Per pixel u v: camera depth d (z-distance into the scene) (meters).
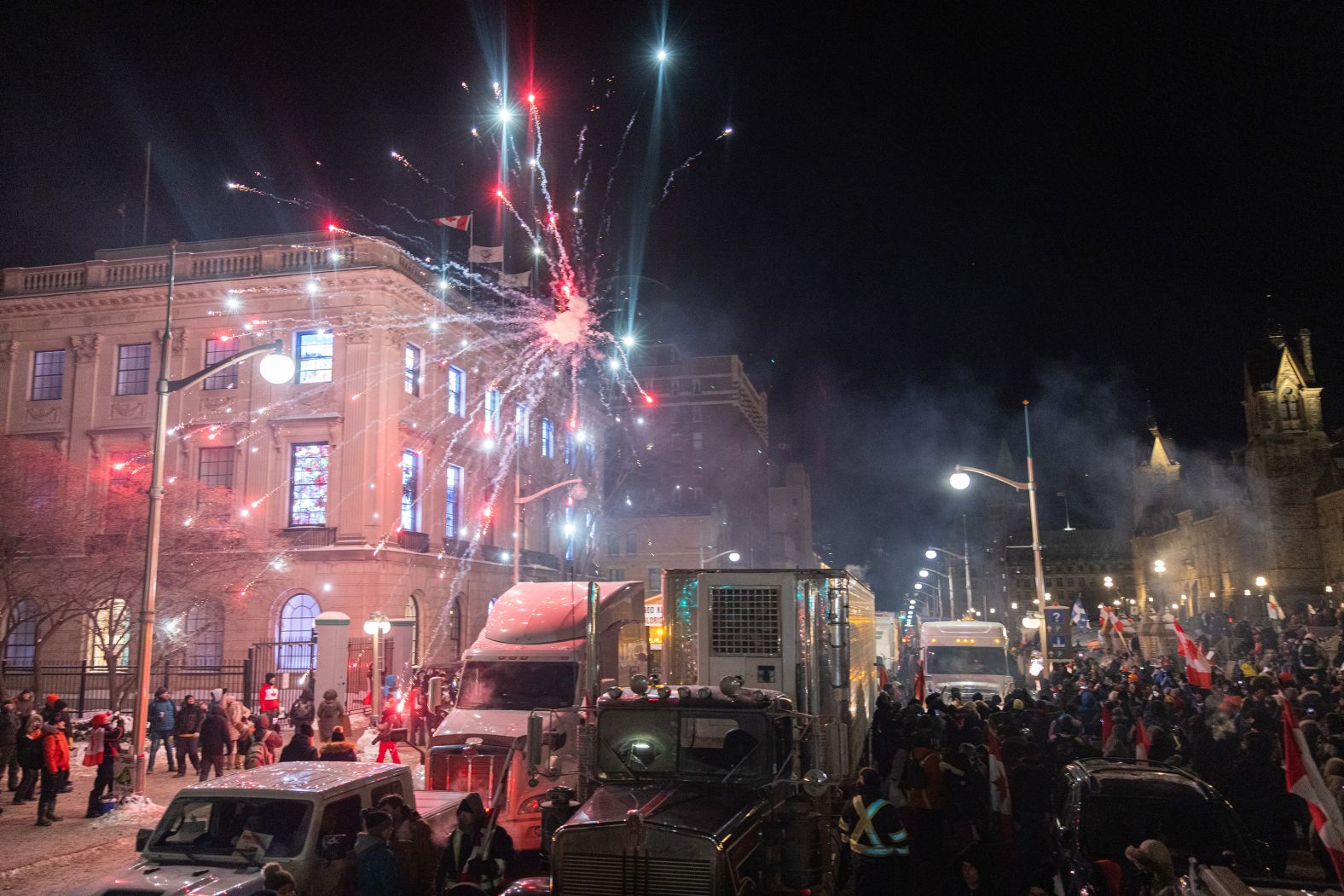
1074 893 9.06
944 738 15.00
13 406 41.59
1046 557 127.25
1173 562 101.50
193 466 39.59
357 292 39.28
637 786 8.88
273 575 37.31
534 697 15.56
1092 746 14.23
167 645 33.69
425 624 41.00
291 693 33.81
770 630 14.11
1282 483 72.94
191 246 43.03
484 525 47.22
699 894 7.35
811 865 8.56
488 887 9.30
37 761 16.22
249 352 18.77
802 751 9.59
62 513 30.34
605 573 72.50
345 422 38.47
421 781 20.17
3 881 12.59
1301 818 11.49
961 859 9.16
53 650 37.25
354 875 8.49
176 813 8.70
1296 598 64.81
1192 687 19.22
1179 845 9.17
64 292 41.19
